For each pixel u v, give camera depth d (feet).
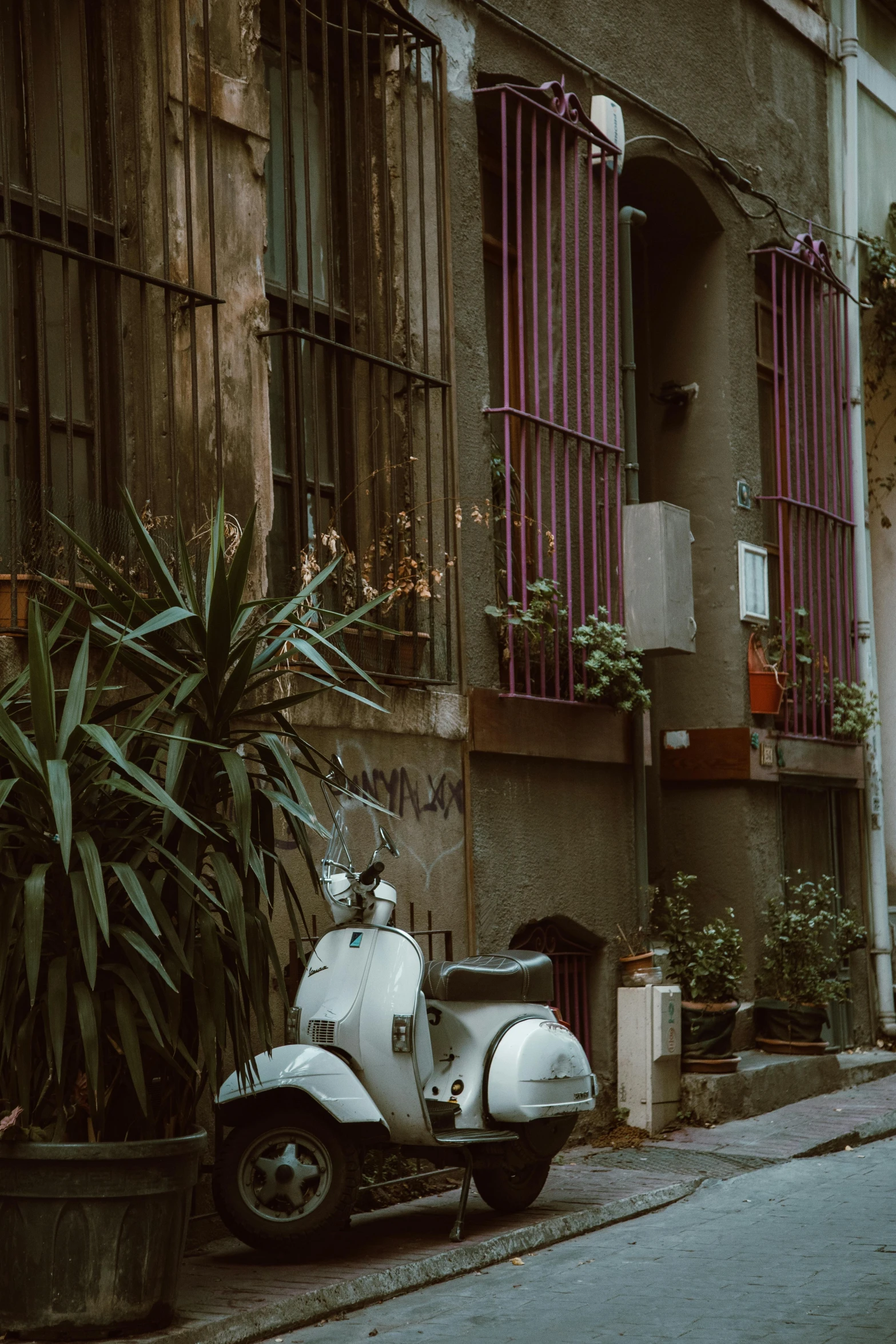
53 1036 16.20
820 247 41.09
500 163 32.96
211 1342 17.43
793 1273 20.88
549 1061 23.43
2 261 21.33
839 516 41.32
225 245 24.66
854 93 44.45
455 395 29.22
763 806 38.29
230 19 25.00
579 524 31.45
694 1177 27.37
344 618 19.43
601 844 32.32
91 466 22.75
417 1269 20.72
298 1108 20.81
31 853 17.37
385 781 26.53
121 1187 16.85
